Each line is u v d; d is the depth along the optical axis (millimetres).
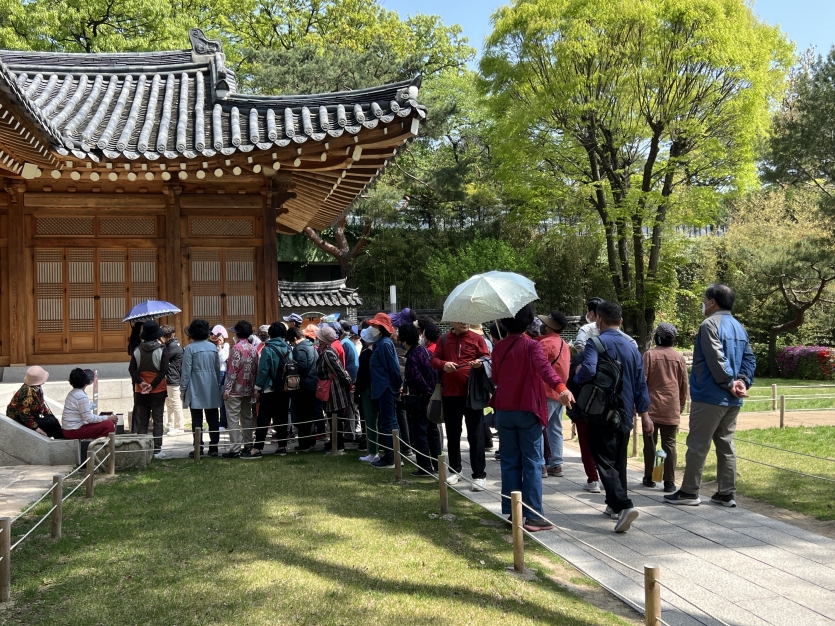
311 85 30047
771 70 23812
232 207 11750
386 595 4309
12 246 11125
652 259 26359
